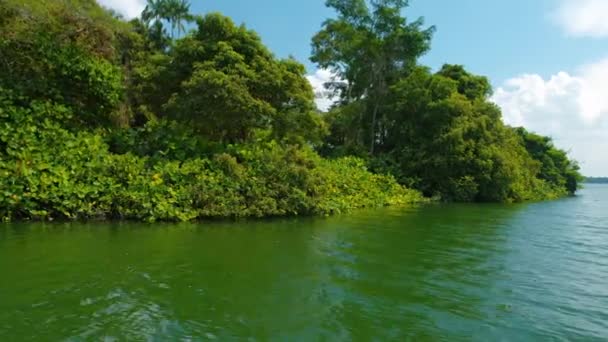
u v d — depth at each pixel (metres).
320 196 12.67
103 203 9.03
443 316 4.23
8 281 4.73
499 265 6.51
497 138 23.56
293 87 13.02
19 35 11.57
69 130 11.16
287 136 13.74
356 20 23.62
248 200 10.79
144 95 13.22
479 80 27.77
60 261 5.59
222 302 4.38
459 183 21.53
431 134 22.91
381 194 17.47
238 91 11.44
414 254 7.13
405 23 23.33
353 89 25.69
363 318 4.11
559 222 12.87
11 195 8.13
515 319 4.23
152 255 6.17
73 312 3.92
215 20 12.87
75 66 11.93
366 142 25.45
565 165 40.09
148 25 28.27
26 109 10.32
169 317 3.92
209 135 13.27
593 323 4.17
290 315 4.10
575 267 6.50
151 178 9.89
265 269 5.70
